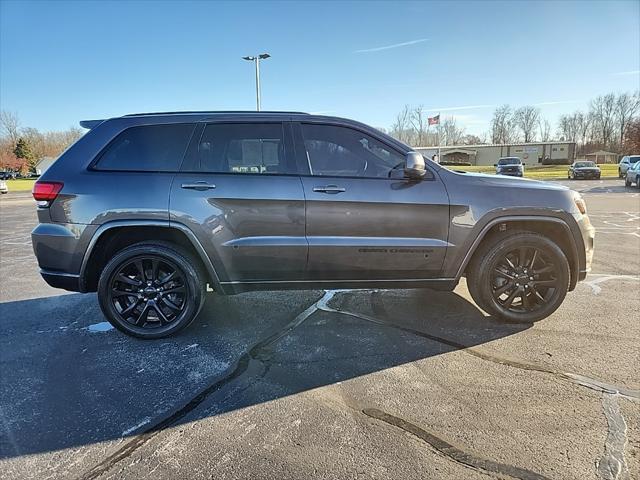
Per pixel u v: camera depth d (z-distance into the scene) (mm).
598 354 3049
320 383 2730
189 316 3449
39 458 2082
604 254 6227
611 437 2145
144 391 2682
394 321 3732
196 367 2980
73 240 3217
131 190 3219
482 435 2184
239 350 3232
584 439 2135
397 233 3332
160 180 3246
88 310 4203
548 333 3424
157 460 2047
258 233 3262
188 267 3391
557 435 2170
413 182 3342
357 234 3299
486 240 3562
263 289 3424
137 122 3350
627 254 6227
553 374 2781
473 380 2727
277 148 3324
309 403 2506
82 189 3217
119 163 3297
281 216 3248
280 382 2752
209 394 2631
